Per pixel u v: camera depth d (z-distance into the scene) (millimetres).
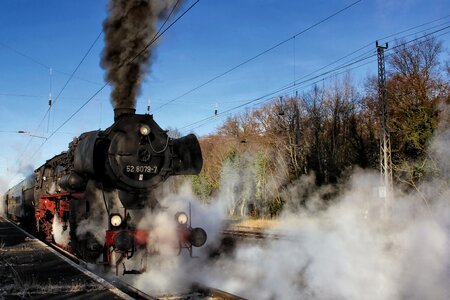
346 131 36812
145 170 10102
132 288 7770
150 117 10578
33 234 19828
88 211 9984
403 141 24344
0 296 7242
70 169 11820
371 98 37438
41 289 7645
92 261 10125
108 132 10078
